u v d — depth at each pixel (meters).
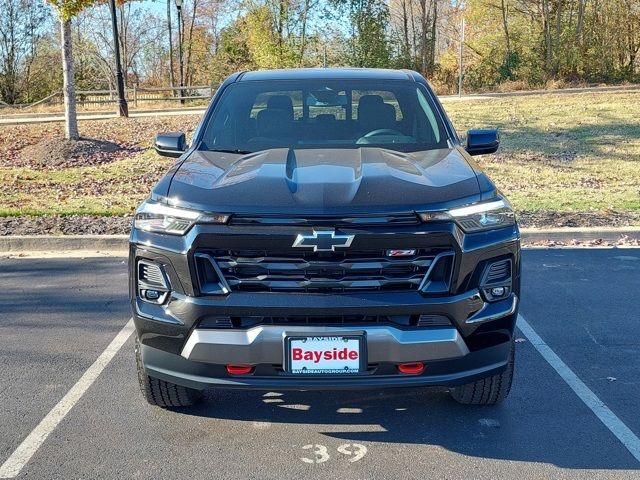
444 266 3.75
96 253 9.02
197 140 5.05
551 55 45.03
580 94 28.89
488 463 3.92
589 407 4.63
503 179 13.89
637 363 5.38
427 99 5.36
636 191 12.51
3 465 3.92
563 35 45.25
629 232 9.33
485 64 46.34
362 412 4.54
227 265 3.71
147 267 3.89
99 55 55.34
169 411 4.57
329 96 5.31
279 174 4.08
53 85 48.22
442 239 3.70
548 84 40.25
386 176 4.01
